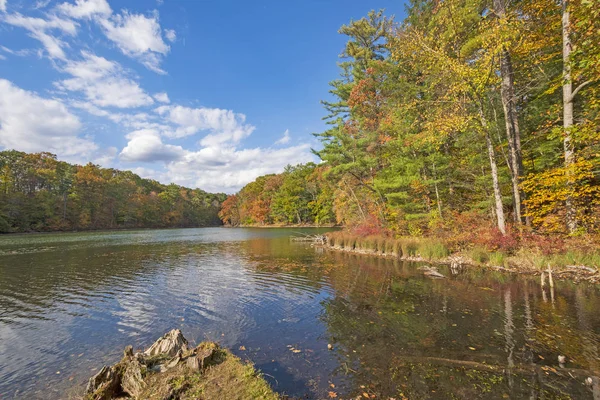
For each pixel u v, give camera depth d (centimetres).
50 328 764
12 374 539
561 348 568
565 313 757
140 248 2694
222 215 10588
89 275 1444
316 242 2964
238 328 740
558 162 1552
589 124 1070
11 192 5134
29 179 5616
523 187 1419
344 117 3359
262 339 667
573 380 461
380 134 2566
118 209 7338
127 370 461
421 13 2177
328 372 511
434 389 448
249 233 5147
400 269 1445
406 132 2145
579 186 1218
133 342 679
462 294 962
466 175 2036
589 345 577
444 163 1991
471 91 1428
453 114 1499
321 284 1189
